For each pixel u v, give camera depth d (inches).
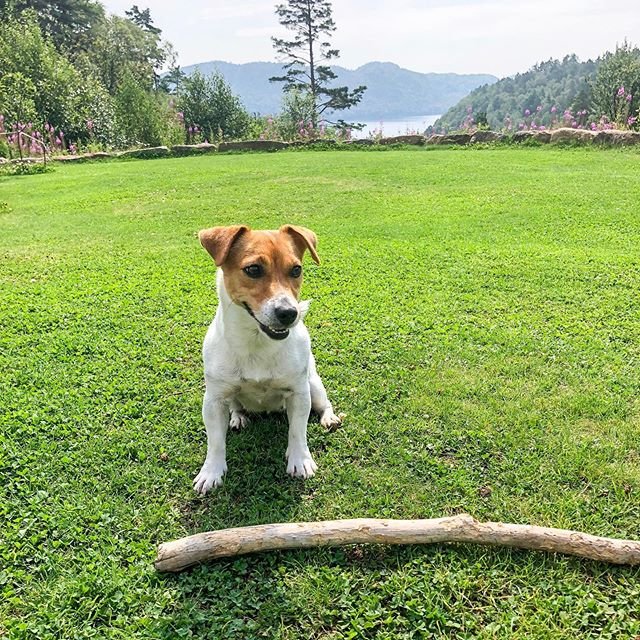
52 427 41.8
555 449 38.7
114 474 37.1
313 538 30.7
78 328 58.5
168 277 74.1
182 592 28.8
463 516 31.3
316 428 42.0
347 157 185.8
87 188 144.0
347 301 64.7
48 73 254.5
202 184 143.8
